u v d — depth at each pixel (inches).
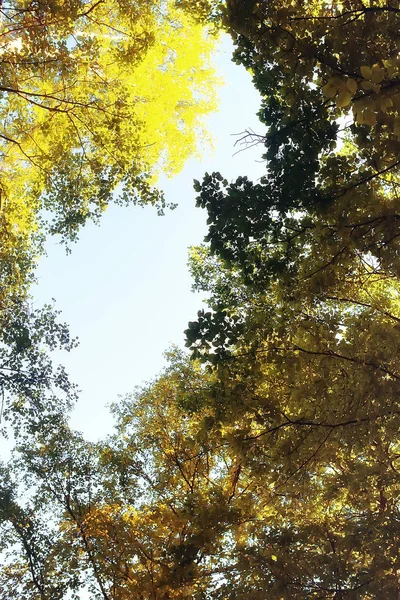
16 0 332.2
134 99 454.0
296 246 243.8
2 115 404.2
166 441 440.5
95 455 450.3
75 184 418.6
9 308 423.5
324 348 246.7
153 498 430.3
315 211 231.8
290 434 243.4
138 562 370.3
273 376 263.9
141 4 371.2
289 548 294.2
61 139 403.9
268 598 272.1
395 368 229.3
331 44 210.1
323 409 236.8
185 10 311.0
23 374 410.9
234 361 250.1
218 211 234.5
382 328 233.3
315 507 316.2
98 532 374.9
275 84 237.9
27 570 406.6
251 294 277.3
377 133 209.5
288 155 232.4
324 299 249.3
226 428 327.6
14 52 330.0
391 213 214.1
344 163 230.7
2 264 418.9
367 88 115.0
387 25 203.9
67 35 339.0
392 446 300.5
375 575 258.1
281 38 216.2
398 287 290.5
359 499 297.9
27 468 436.1
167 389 456.4
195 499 304.7
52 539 410.3
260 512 327.9
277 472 246.5
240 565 289.7
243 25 219.9
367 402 229.5
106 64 398.9
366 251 223.3
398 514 262.8
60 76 368.2
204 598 294.7
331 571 270.2
